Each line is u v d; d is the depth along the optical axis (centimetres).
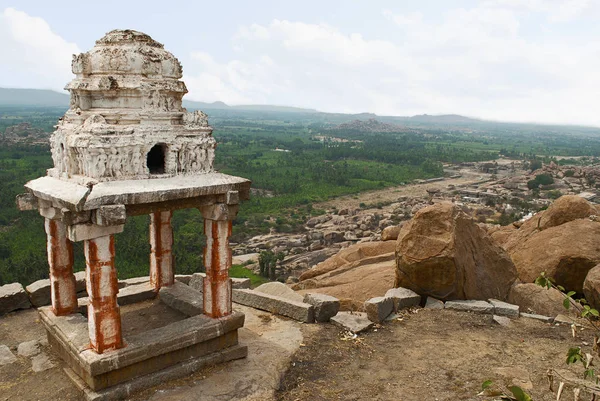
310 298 1379
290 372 1079
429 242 1477
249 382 1009
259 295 1433
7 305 1357
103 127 966
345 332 1283
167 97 1078
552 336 1256
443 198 9744
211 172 1123
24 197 1089
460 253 1473
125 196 925
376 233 6912
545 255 1712
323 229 7488
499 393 635
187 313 1248
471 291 1502
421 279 1490
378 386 1023
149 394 953
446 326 1327
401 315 1401
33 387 977
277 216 8519
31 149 13912
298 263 5806
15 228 6184
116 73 1027
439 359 1134
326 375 1070
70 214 890
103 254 928
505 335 1267
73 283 1127
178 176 1057
